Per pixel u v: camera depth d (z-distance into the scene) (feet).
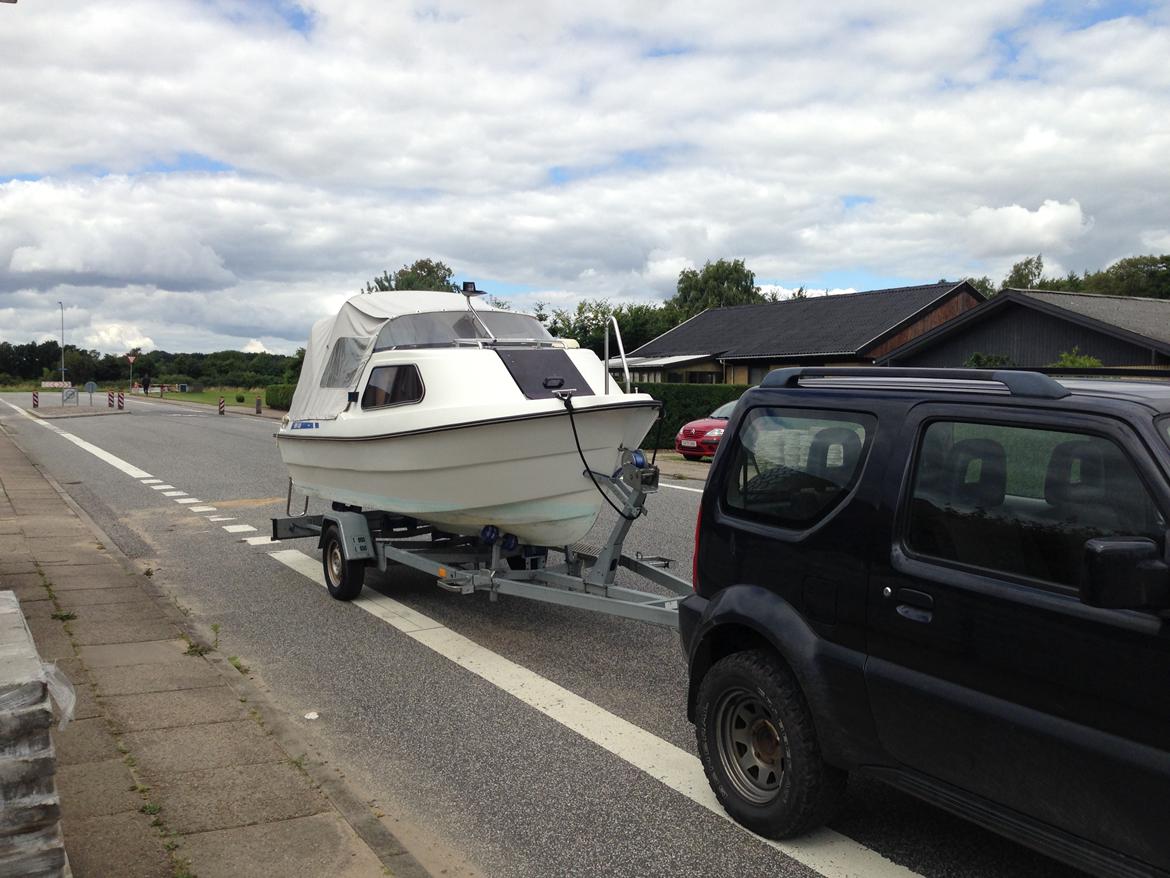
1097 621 9.45
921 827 13.60
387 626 24.70
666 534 37.24
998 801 10.37
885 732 11.49
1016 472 10.66
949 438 11.44
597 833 13.48
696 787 15.03
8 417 134.10
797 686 12.62
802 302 130.31
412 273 188.14
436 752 16.48
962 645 10.65
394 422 24.00
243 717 17.08
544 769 15.75
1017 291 78.59
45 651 20.89
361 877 11.69
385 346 26.20
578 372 24.47
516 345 25.16
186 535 38.17
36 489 49.90
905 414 11.98
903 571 11.35
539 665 21.43
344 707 18.74
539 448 22.30
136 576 28.76
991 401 11.15
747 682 13.10
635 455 21.34
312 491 30.42
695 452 66.85
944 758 10.86
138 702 17.76
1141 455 9.62
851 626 11.93
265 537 37.76
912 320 107.86
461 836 13.41
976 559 10.81
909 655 11.24
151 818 13.08
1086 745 9.43
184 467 64.39
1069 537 10.03
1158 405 10.07
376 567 28.81
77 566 30.09
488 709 18.61
